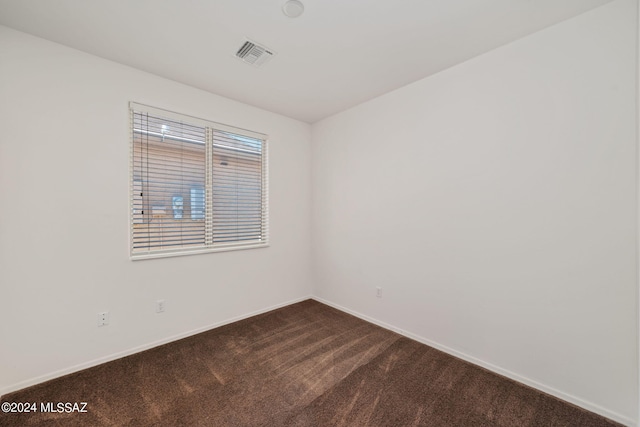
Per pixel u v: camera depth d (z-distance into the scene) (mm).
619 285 1590
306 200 3729
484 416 1633
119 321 2248
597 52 1632
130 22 1743
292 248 3566
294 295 3602
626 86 1552
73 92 2025
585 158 1685
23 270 1856
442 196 2373
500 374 2045
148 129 2422
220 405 1711
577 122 1707
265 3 1581
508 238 2002
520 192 1941
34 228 1890
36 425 1545
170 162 2562
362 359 2246
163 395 1796
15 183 1824
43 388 1852
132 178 2322
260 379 1974
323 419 1606
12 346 1826
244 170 3135
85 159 2078
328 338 2611
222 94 2820
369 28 1807
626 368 1574
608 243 1620
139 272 2348
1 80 1776
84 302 2086
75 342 2053
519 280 1957
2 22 1739
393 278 2775
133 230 2342
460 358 2266
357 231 3141
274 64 2248
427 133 2467
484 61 2100
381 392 1842
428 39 1924
